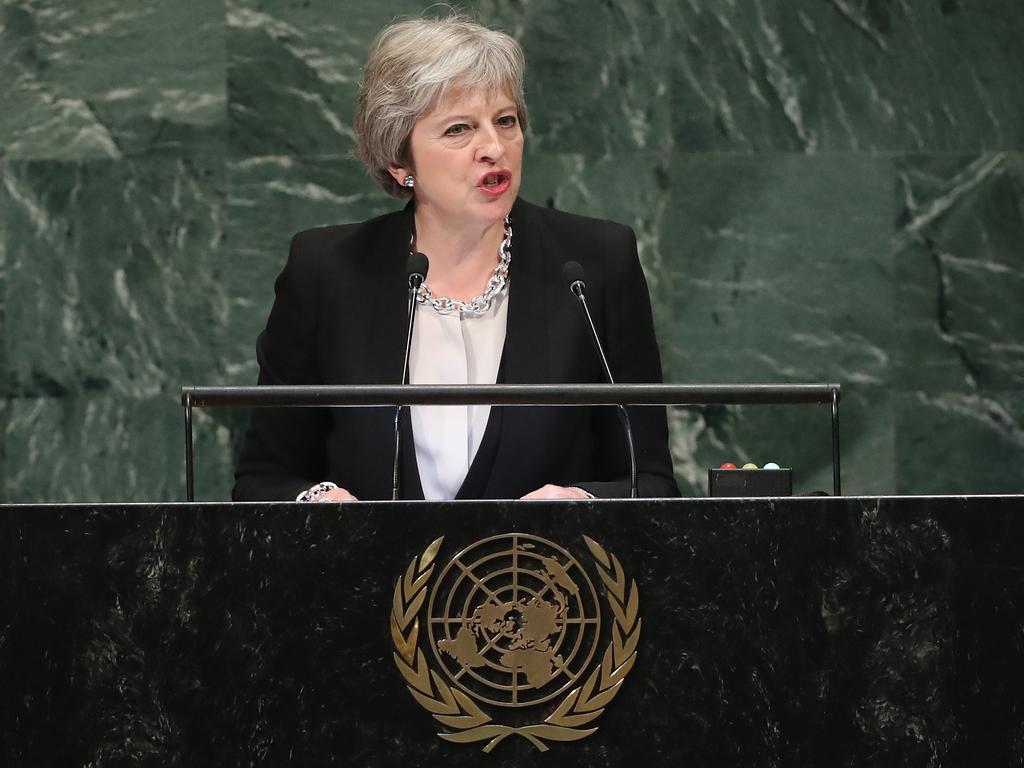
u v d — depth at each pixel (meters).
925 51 17.39
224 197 17.23
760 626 6.36
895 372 17.36
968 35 17.38
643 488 9.09
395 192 9.88
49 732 6.34
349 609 6.35
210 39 17.25
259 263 17.23
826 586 6.36
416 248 9.73
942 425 17.34
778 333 17.38
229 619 6.35
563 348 9.34
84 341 17.12
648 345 9.80
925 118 17.41
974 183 17.36
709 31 17.38
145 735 6.32
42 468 17.08
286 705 6.32
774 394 7.05
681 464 17.38
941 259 17.36
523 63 9.46
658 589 6.38
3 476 17.06
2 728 6.35
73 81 17.16
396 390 6.98
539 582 6.38
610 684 6.33
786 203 17.38
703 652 6.36
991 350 17.36
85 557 6.39
